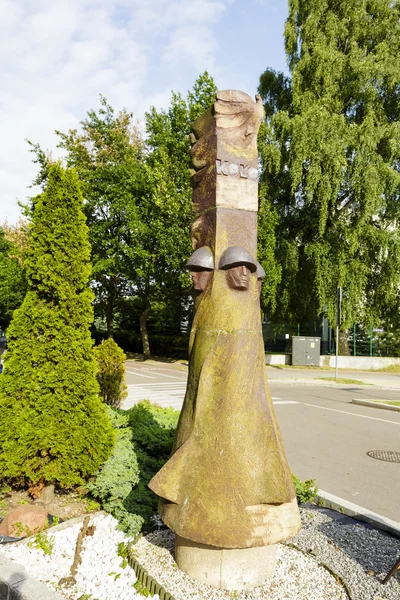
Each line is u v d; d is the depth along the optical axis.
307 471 6.78
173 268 22.39
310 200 18.91
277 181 21.16
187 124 20.58
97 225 24.39
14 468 4.63
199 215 3.70
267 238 20.06
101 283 27.77
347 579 3.55
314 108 19.12
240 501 3.10
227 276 3.40
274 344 27.81
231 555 3.21
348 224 20.31
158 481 3.24
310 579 3.45
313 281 21.03
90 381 4.93
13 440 4.67
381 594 3.36
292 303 22.78
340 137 18.97
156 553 3.73
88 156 25.83
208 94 20.41
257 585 3.29
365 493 5.90
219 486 3.12
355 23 20.45
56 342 4.82
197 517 3.09
